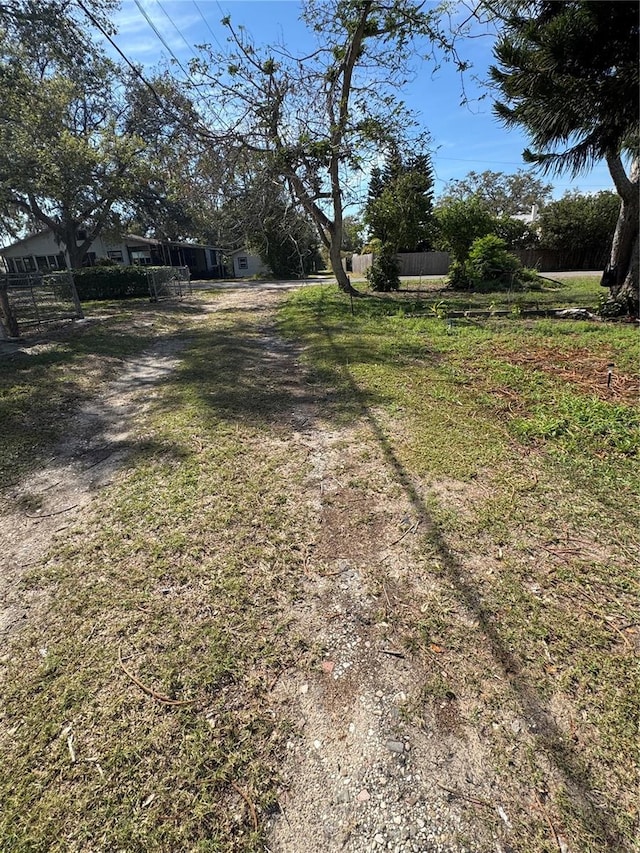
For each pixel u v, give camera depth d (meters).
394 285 15.47
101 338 8.64
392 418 4.09
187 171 11.33
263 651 1.83
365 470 3.21
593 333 7.12
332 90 11.23
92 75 18.56
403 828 1.26
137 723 1.57
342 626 1.94
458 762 1.42
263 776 1.40
